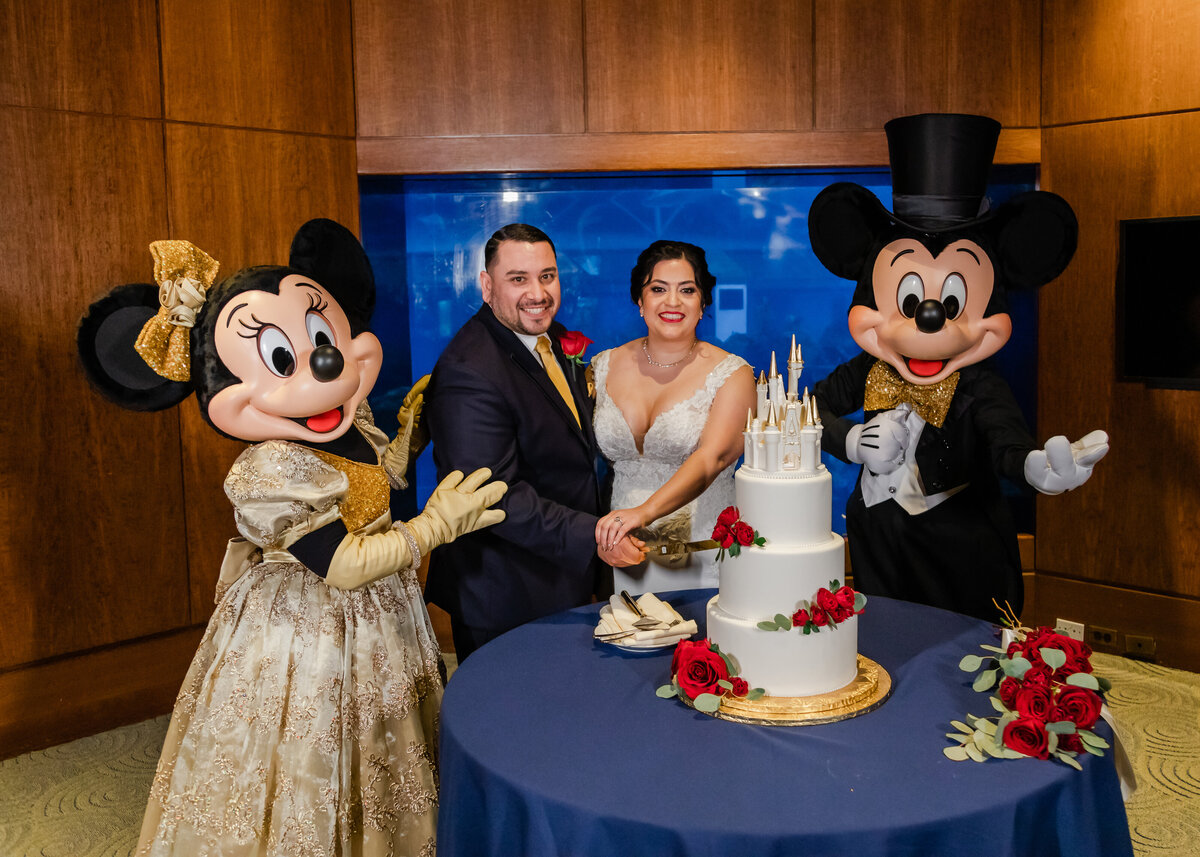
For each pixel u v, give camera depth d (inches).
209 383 79.5
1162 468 139.9
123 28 122.6
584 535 91.1
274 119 134.4
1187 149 133.3
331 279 88.2
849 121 144.0
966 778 57.5
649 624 79.1
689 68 142.4
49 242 119.1
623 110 142.6
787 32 142.4
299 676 78.0
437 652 88.7
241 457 79.4
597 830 54.6
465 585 97.1
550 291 98.3
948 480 109.3
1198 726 122.4
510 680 74.0
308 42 136.3
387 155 141.6
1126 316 138.3
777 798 55.7
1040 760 59.7
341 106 139.9
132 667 130.1
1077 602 149.9
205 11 128.3
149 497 129.3
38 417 120.2
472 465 92.9
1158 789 107.6
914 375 110.3
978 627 83.0
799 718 65.0
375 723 79.7
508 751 62.1
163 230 127.2
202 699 79.2
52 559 122.7
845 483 162.4
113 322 80.9
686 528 104.4
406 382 157.5
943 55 143.6
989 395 108.2
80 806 109.5
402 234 154.0
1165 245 133.9
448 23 140.6
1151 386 138.6
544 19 140.9
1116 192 139.6
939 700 68.2
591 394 108.7
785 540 67.2
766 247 157.3
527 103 142.1
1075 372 146.2
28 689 122.4
